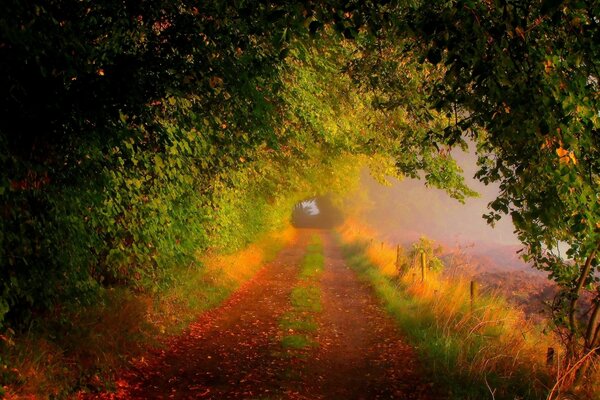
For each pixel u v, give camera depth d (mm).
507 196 5020
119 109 5770
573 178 3816
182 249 9172
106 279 8477
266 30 6047
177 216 9062
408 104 8641
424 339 8695
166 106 6957
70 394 5258
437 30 4004
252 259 18031
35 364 5156
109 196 6629
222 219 12461
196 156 8617
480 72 3988
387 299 12430
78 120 5332
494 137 4684
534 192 4617
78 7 5168
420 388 6621
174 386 6172
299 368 7285
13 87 4488
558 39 4094
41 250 5422
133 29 5844
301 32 5410
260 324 9875
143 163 7172
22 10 3926
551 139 3826
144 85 5773
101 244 6762
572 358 6430
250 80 7203
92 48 5387
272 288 14289
